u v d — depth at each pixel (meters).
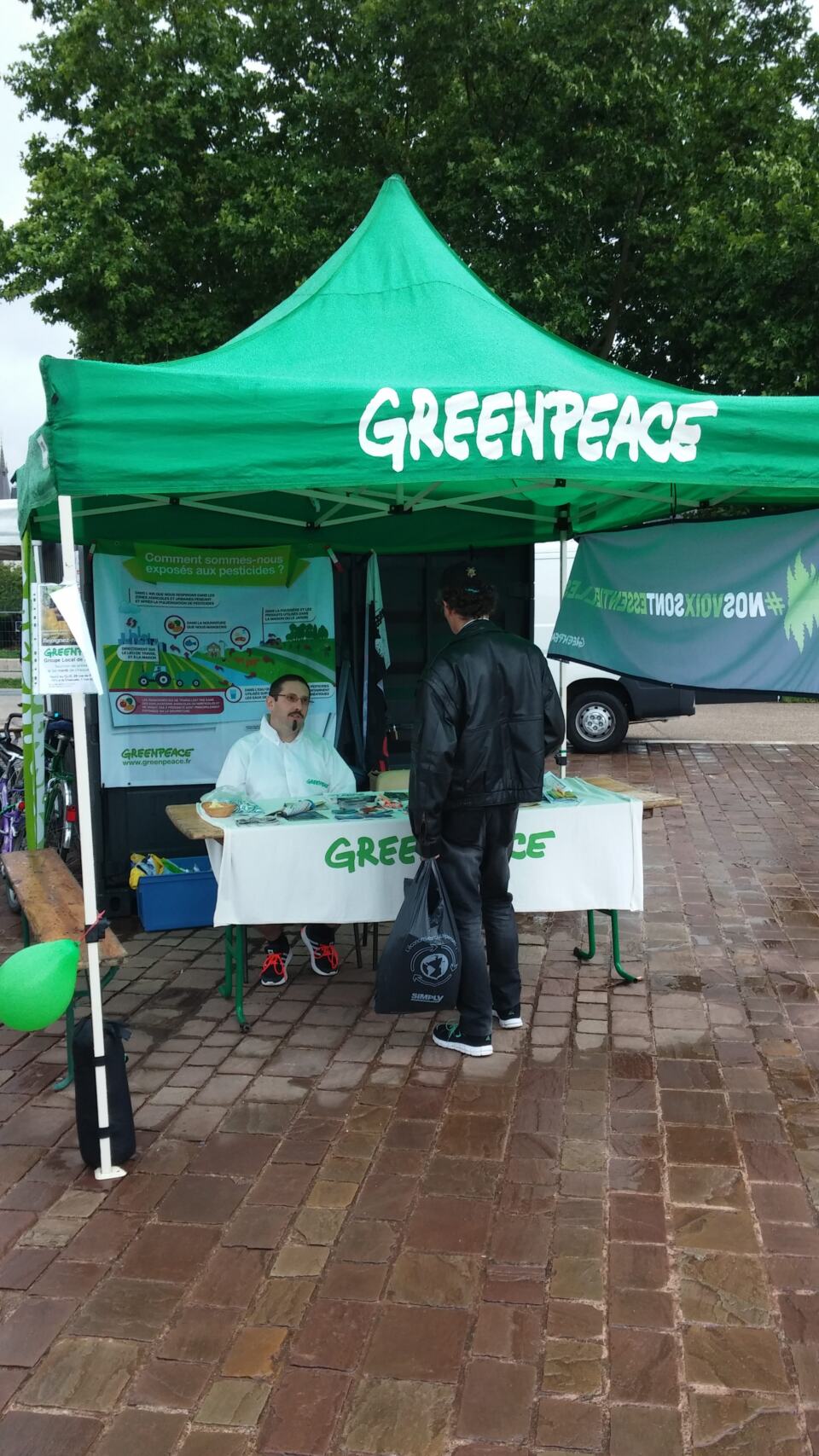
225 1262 2.75
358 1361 2.38
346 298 4.41
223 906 4.11
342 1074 3.88
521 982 4.83
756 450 3.41
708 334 12.38
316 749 5.02
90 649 3.05
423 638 6.87
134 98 13.09
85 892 3.11
